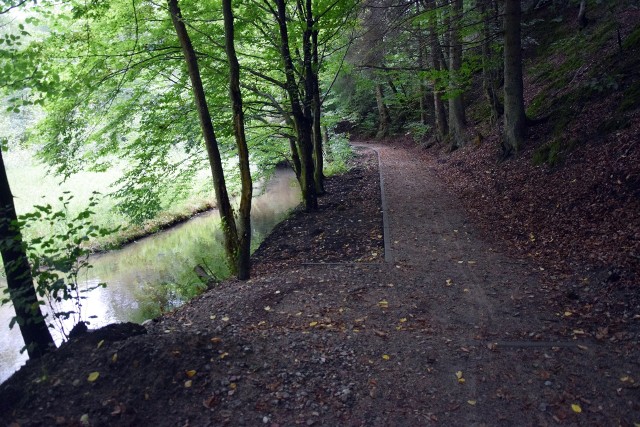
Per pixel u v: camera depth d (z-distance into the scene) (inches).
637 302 216.5
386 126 1282.0
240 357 184.1
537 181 413.4
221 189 319.0
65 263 162.7
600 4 629.0
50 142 367.6
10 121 912.9
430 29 572.4
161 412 150.1
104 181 873.5
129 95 426.6
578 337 199.9
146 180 443.2
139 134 454.3
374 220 441.4
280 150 642.2
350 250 364.2
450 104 755.4
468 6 698.8
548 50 705.6
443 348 199.3
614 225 292.5
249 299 270.2
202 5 399.5
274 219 657.0
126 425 142.3
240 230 314.2
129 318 382.6
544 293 248.7
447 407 159.8
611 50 495.5
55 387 150.6
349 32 641.0
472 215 421.4
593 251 278.4
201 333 193.5
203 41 398.9
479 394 165.8
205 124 308.7
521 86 493.7
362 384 173.3
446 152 770.8
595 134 392.5
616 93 419.8
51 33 325.7
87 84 331.9
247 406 157.6
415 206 474.9
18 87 213.8
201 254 546.0
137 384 156.5
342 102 1109.7
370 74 811.4
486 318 228.7
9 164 935.7
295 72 451.5
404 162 811.4
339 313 243.9
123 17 362.0
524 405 157.9
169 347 174.1
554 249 302.4
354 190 611.8
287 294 275.1
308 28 430.0
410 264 313.0
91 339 175.3
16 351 339.3
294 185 928.9
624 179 317.4
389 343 205.5
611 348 187.2
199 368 170.2
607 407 152.8
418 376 178.4
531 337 204.8
